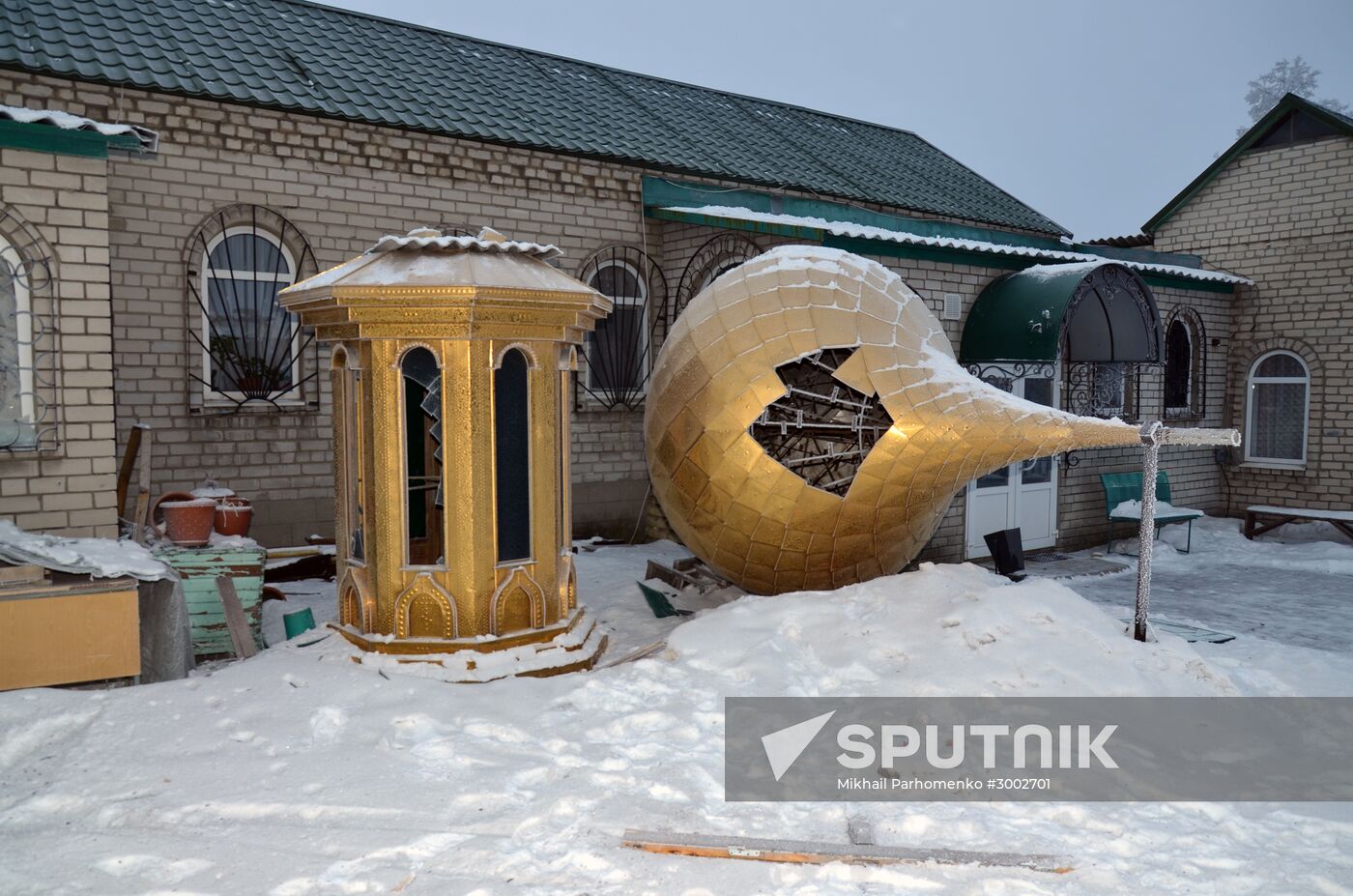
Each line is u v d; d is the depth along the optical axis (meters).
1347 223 13.98
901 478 6.78
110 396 6.59
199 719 5.18
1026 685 5.58
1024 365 11.45
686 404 7.02
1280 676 6.34
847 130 17.23
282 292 6.40
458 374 5.99
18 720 5.04
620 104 13.53
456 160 10.70
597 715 5.36
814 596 6.70
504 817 4.15
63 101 8.59
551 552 6.46
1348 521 12.95
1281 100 14.42
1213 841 4.10
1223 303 15.06
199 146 9.20
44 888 3.56
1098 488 12.80
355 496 6.36
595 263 11.87
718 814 4.23
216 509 7.12
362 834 3.99
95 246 6.50
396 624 6.08
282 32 11.24
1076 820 4.28
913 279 10.47
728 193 12.26
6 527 5.96
